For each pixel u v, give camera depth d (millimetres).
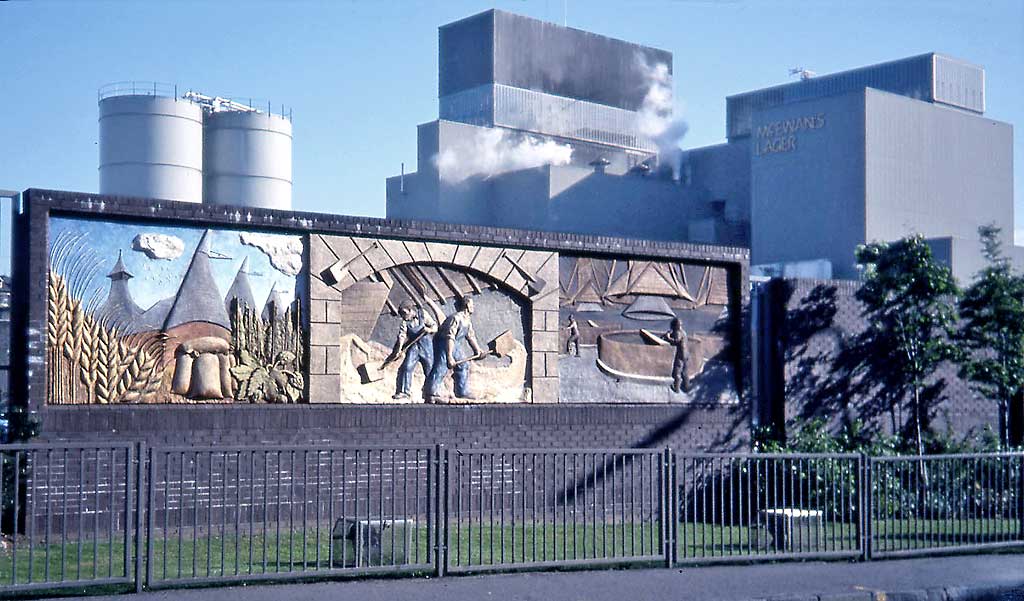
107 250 14008
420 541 13812
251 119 43219
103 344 13867
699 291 18812
